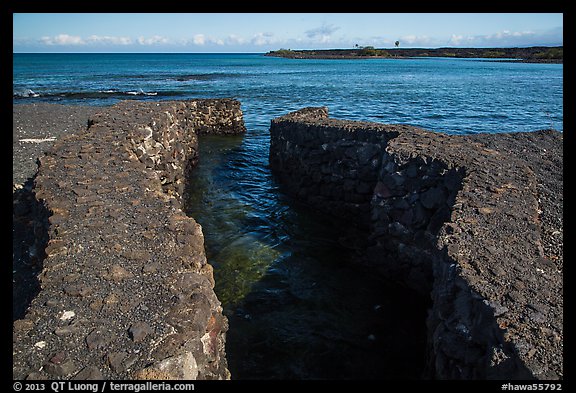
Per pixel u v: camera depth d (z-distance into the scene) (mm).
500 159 7418
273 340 5828
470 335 3674
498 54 162875
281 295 6875
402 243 7141
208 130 19422
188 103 18609
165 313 3432
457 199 5719
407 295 6895
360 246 8539
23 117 17375
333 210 10016
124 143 7797
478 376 3396
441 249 4664
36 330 3182
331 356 5523
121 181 6023
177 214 5156
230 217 9977
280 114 25297
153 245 4406
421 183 6945
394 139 8352
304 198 10914
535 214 5406
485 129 20312
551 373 2893
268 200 11141
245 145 17375
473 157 7301
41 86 40406
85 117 17828
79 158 6902
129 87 40375
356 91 38531
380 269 7543
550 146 9328
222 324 4180
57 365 2848
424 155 7137
